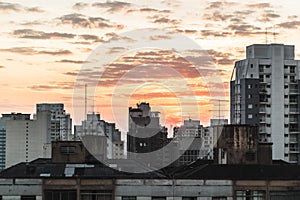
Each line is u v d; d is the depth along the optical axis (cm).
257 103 14262
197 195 8025
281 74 14388
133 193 8025
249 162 8950
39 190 8000
